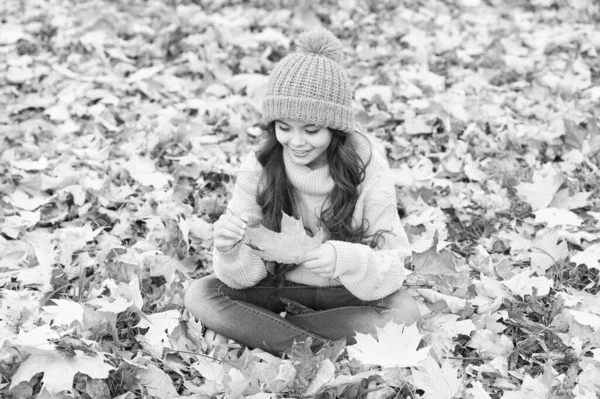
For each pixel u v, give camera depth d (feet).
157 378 7.67
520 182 11.59
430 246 10.04
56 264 9.89
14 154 13.05
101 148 13.53
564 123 12.98
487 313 8.77
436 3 20.83
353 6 20.83
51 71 16.65
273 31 18.47
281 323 8.20
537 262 9.91
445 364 7.37
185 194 11.93
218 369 7.74
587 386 7.44
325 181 8.20
